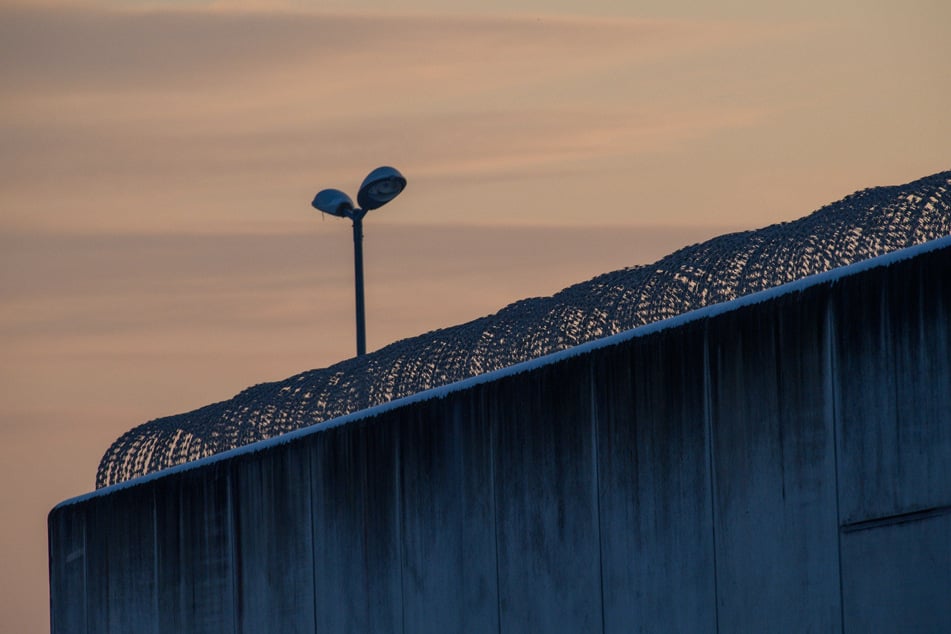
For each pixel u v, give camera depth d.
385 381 34.94
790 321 26.00
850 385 25.08
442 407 32.75
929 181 25.91
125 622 42.50
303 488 36.59
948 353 23.80
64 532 45.00
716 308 27.30
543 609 30.38
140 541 42.00
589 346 29.61
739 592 26.72
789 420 25.97
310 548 36.34
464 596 32.16
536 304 32.31
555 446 30.20
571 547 29.83
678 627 27.77
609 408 29.12
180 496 40.59
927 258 24.11
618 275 30.31
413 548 33.47
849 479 25.06
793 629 25.83
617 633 28.86
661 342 28.16
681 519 27.75
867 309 24.86
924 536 24.05
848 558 25.06
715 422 27.17
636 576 28.55
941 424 23.86
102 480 43.72
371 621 34.53
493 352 32.34
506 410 31.31
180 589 40.50
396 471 33.97
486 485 31.70
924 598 24.02
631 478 28.67
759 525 26.41
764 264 27.12
